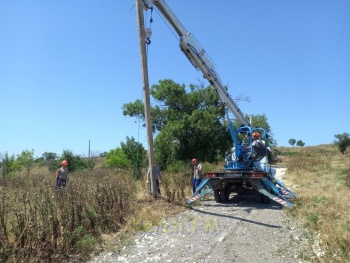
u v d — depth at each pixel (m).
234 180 12.02
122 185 11.10
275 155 15.87
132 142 25.34
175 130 19.97
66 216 7.66
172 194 12.70
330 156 46.50
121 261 6.49
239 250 6.90
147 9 11.97
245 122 14.64
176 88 21.89
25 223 6.66
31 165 33.00
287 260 6.24
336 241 6.71
